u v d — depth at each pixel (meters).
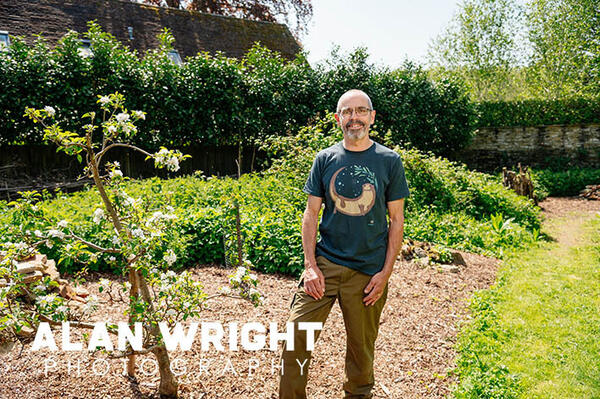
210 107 12.55
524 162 18.17
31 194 2.70
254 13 20.25
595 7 19.64
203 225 5.91
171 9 17.81
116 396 2.75
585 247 7.39
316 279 2.53
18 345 3.22
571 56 20.41
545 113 17.73
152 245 2.55
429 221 7.71
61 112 10.81
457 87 16.02
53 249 4.91
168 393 2.76
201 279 5.18
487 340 3.84
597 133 17.00
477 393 3.05
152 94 11.72
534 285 5.43
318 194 2.68
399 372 3.36
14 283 2.45
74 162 11.36
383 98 14.24
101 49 11.32
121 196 2.64
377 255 2.57
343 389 2.86
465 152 19.02
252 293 2.77
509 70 22.36
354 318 2.55
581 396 3.09
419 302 4.71
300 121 13.89
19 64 10.32
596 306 4.72
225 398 2.84
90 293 4.42
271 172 9.18
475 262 6.31
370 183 2.53
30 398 2.66
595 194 12.89
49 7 14.97
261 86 13.16
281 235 5.69
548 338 3.97
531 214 9.15
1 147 10.65
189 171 12.84
